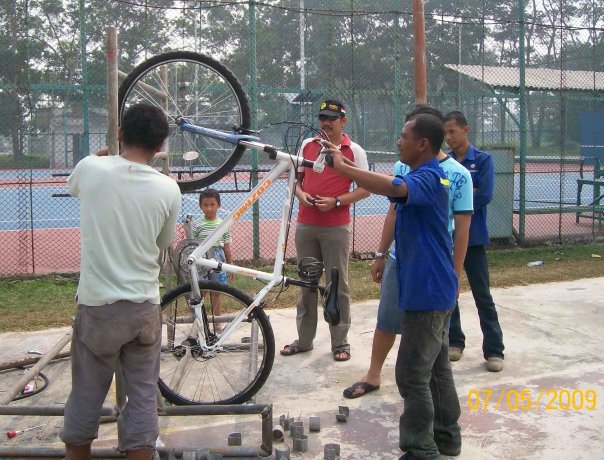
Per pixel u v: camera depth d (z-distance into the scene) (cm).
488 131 1197
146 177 293
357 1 884
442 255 328
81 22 787
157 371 307
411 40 964
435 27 1032
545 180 1909
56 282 743
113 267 284
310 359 516
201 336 411
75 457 303
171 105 446
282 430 385
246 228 1163
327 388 459
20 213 948
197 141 445
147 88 420
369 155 1002
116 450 346
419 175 321
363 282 762
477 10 1034
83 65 798
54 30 794
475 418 409
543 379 471
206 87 441
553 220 1237
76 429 295
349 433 389
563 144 1097
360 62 895
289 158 421
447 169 423
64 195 437
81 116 827
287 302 674
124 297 283
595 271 827
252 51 829
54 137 834
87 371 295
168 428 399
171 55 416
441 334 334
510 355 521
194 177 441
